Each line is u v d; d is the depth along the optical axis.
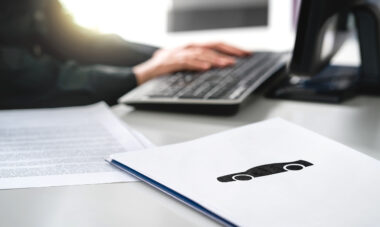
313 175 0.43
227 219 0.35
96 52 1.15
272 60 0.96
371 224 0.34
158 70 0.88
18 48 0.90
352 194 0.39
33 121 0.67
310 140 0.52
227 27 1.35
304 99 0.78
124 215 0.38
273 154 0.48
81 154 0.52
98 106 0.76
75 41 1.14
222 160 0.47
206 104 0.70
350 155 0.48
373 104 0.77
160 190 0.42
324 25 0.72
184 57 0.90
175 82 0.81
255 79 0.80
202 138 0.53
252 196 0.39
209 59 0.90
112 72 0.85
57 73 0.84
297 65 0.73
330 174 0.43
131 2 1.50
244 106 0.71
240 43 1.38
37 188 0.43
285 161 0.46
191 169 0.44
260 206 0.37
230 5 1.35
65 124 0.65
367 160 0.46
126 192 0.42
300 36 0.71
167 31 1.38
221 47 1.02
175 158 0.47
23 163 0.50
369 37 0.82
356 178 0.42
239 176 0.43
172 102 0.72
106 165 0.49
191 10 1.35
